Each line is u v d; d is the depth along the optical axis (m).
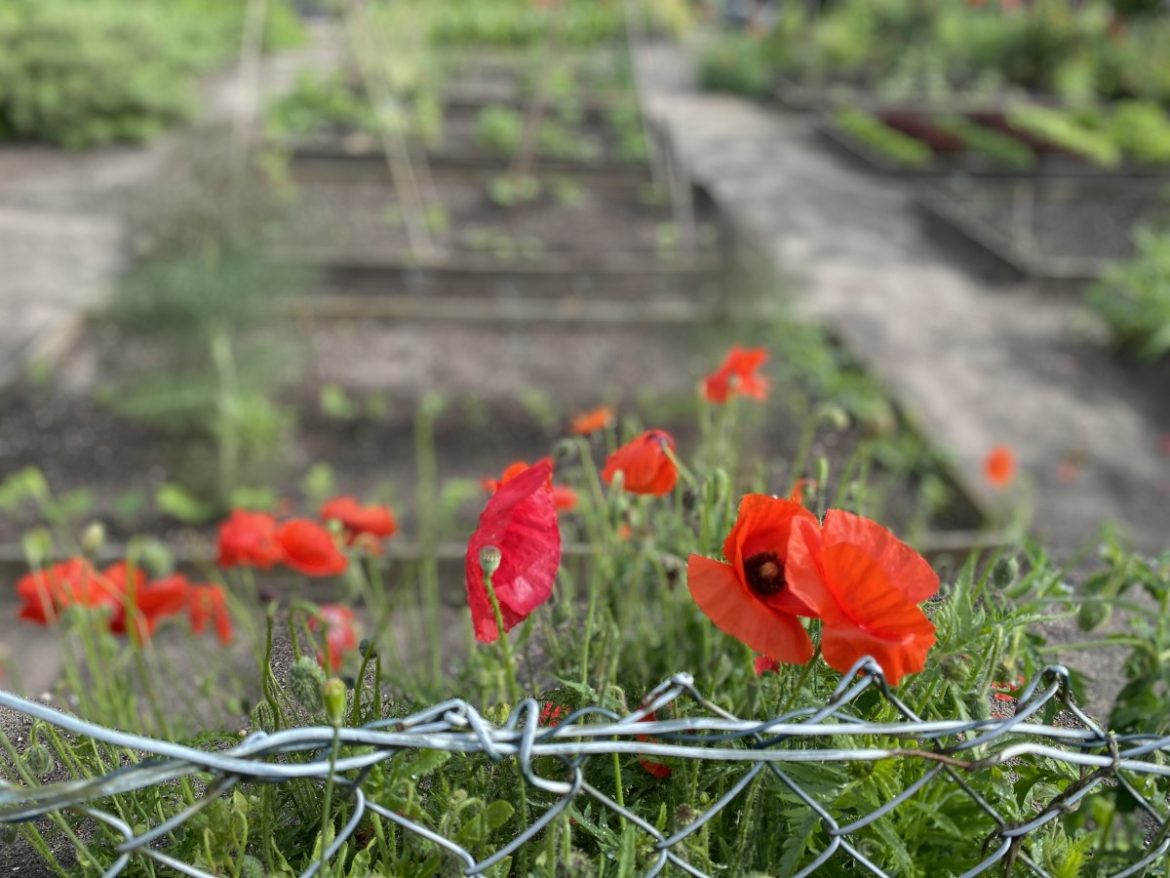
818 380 5.75
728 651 1.69
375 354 6.51
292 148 10.19
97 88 11.66
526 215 9.45
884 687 1.03
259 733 0.91
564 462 2.10
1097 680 1.76
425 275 7.73
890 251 9.10
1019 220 10.27
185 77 13.86
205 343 5.33
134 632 2.04
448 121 12.25
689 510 1.81
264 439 5.37
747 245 6.98
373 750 1.08
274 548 2.33
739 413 4.68
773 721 1.00
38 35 11.83
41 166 10.75
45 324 6.77
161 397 5.16
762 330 6.34
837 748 1.17
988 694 1.31
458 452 5.52
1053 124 13.70
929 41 19.14
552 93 13.08
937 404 6.38
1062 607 1.67
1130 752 1.10
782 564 1.12
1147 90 17.11
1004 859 1.13
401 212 9.27
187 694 2.56
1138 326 7.05
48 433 5.48
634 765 1.29
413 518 4.83
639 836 1.16
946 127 13.38
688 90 16.34
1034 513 5.20
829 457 3.50
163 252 5.80
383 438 5.61
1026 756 1.25
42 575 2.16
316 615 1.42
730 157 12.31
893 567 1.13
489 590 1.09
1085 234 9.98
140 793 1.20
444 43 15.80
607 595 1.92
